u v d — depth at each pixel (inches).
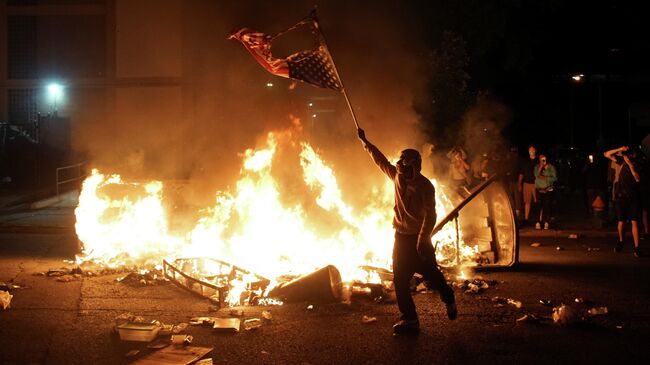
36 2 1076.5
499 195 396.2
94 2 1071.0
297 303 302.8
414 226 251.6
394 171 268.5
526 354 229.8
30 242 503.5
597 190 601.9
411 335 252.1
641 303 305.9
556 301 310.0
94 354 227.0
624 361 222.5
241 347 236.7
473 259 402.9
